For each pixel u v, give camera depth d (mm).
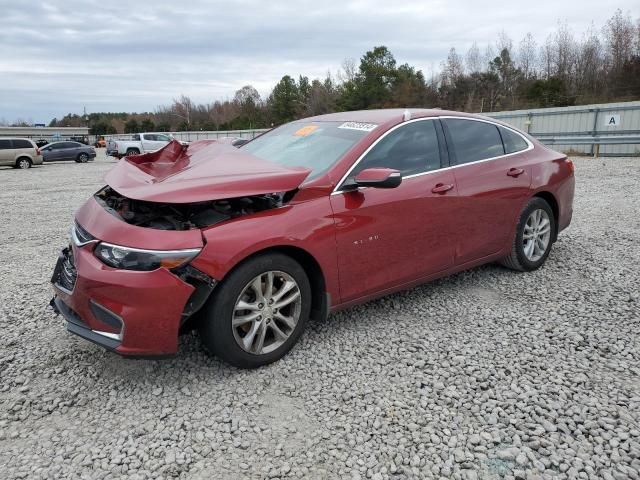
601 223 6949
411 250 3781
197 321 3027
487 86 49656
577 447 2445
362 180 3270
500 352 3365
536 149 4938
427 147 3982
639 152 16766
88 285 2816
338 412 2768
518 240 4688
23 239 7262
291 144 4055
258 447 2502
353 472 2320
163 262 2766
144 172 3537
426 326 3783
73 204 11008
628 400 2801
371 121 3916
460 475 2289
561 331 3646
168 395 2945
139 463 2395
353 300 3553
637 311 3955
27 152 25344
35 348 3541
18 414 2789
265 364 3225
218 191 2898
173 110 97750
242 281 2980
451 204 3980
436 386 2979
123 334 2779
